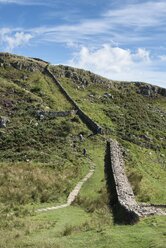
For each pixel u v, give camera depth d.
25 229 24.78
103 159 52.97
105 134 67.31
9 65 101.00
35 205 32.97
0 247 20.91
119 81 115.31
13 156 53.53
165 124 89.25
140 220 23.12
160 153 68.44
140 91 109.94
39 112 72.19
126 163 52.25
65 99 86.94
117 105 93.56
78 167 47.69
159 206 28.69
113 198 32.06
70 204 33.47
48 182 39.47
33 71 101.62
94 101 91.88
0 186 37.25
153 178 50.56
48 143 59.47
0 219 27.41
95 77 109.19
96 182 40.72
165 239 19.03
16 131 63.34
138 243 19.02
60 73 104.12
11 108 74.81
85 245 20.03
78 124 68.75
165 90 113.31
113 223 24.45
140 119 85.75
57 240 21.52
